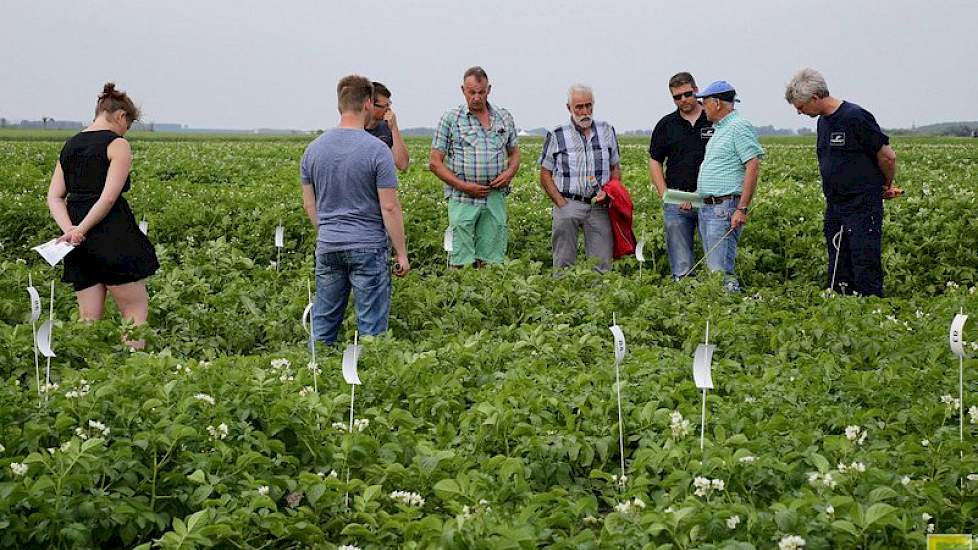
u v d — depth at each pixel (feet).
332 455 21.52
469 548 16.15
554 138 42.98
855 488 18.12
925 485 18.31
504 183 43.14
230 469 20.06
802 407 23.81
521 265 40.93
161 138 288.10
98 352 29.12
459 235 43.29
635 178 88.74
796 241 50.72
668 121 43.50
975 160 118.93
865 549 16.37
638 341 32.27
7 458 18.81
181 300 37.14
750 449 20.51
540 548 17.25
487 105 43.21
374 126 40.96
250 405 22.08
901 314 34.24
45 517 17.80
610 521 17.56
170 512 19.39
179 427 19.75
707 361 20.56
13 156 115.96
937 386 25.16
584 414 23.47
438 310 36.32
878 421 22.98
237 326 34.09
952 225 50.49
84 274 32.12
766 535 16.58
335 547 18.52
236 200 64.39
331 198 30.94
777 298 37.47
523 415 22.88
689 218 43.45
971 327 31.12
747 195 40.83
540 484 21.08
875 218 39.27
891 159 38.75
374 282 31.30
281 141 246.47
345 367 22.15
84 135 31.76
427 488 20.40
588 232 43.83
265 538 18.94
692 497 17.49
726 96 40.70
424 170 104.68
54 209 31.58
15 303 35.01
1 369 27.14
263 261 52.42
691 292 37.52
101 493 18.45
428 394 24.99
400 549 17.62
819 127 39.99
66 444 18.93
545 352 29.14
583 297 36.42
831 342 30.50
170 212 58.23
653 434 22.34
